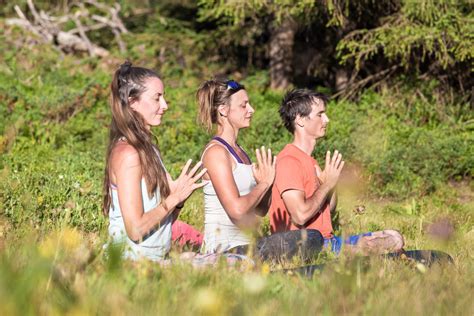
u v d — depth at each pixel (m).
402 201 14.93
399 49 19.31
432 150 17.05
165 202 5.36
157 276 4.30
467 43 18.86
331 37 23.97
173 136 17.81
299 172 7.08
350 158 16.42
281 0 20.22
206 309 3.56
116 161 5.38
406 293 4.30
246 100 6.58
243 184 6.44
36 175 9.55
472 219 12.05
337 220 8.80
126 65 5.56
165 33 29.14
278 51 26.86
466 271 5.49
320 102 7.27
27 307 3.34
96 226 7.66
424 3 18.91
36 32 29.45
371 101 21.19
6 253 4.29
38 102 19.48
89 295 3.60
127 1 32.22
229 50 29.36
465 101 21.12
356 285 4.26
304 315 3.78
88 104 19.61
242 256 5.72
